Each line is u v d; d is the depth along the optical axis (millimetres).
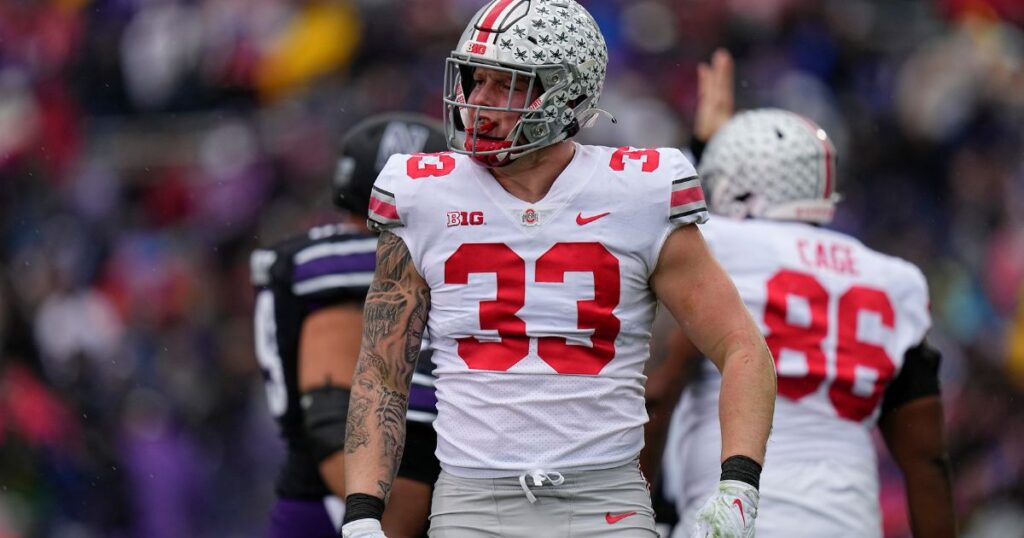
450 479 12688
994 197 41406
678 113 41312
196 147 43250
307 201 41312
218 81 43969
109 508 35531
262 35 43812
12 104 44469
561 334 12422
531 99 12586
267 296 17344
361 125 17453
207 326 40219
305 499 17328
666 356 15883
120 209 42812
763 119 17422
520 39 12422
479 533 12461
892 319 16734
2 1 45812
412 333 12844
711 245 16562
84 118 44625
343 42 43031
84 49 44781
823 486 15969
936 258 40750
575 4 12852
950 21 43500
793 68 42125
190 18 44406
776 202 17062
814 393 16219
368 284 16859
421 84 41906
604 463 12461
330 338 16766
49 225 42594
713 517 11953
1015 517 34969
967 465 35688
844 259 16828
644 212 12492
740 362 12500
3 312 37406
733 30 42531
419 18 42781
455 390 12648
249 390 38594
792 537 15773
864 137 41969
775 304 16297
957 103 42094
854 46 42750
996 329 39344
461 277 12523
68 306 39281
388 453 12812
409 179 12711
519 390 12406
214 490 37031
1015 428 36750
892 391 16922
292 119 42438
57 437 35500
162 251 41281
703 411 16500
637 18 42531
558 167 12625
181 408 38125
